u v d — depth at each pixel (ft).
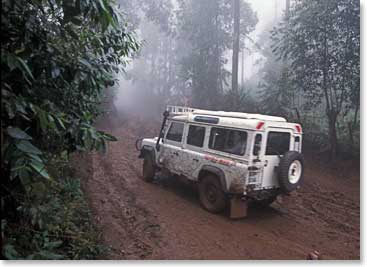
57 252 13.70
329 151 41.19
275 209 24.57
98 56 15.88
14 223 12.08
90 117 13.65
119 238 17.87
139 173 33.99
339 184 32.24
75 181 21.54
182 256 16.21
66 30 12.68
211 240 18.42
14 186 9.47
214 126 23.63
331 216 23.27
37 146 11.85
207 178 23.34
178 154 26.53
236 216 21.65
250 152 20.51
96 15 10.04
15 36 10.12
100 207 22.35
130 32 17.65
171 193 27.61
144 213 22.13
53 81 12.64
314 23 38.42
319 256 16.69
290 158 21.01
